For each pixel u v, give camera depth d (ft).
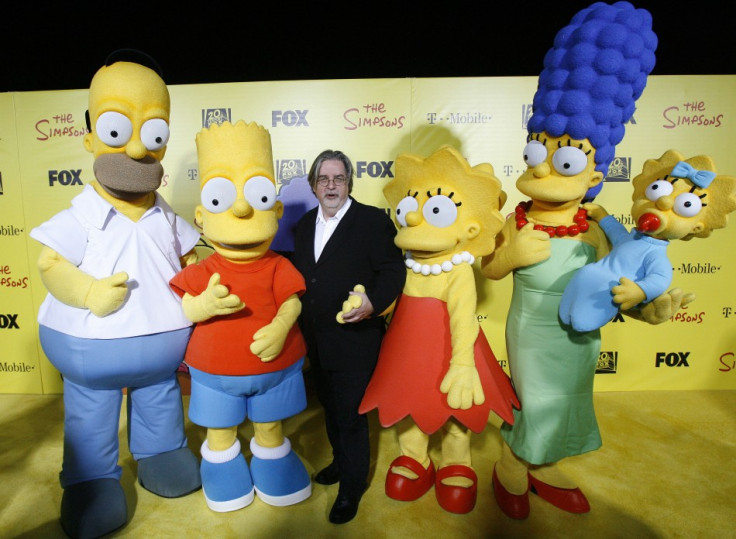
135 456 6.53
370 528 5.69
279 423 6.12
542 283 5.62
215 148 5.21
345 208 5.88
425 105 8.56
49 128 8.72
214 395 5.60
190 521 5.84
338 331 5.71
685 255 9.03
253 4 11.21
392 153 8.68
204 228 5.39
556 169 5.38
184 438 6.68
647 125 8.64
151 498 6.26
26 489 6.40
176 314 5.74
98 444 5.81
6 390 9.51
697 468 6.91
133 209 5.73
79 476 5.79
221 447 6.01
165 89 5.61
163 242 5.93
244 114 8.61
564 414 5.69
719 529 5.70
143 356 5.52
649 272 5.00
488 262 6.08
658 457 7.19
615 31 5.03
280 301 5.53
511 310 6.10
